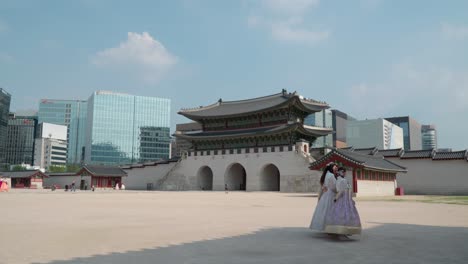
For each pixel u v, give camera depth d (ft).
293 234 44.98
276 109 273.54
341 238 41.81
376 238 42.34
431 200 134.41
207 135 300.81
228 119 301.84
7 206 91.91
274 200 128.57
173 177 308.19
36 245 37.09
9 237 42.14
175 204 102.99
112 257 31.60
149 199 131.13
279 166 255.91
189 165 302.45
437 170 228.43
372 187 186.39
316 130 278.46
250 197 153.38
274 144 266.36
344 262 30.17
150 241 39.58
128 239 40.81
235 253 33.58
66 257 31.55
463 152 225.35
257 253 33.63
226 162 284.00
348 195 42.34
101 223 55.77
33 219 61.31
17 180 359.25
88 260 30.45
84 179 336.90
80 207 89.45
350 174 171.83
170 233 45.34
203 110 326.44
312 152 269.44
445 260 31.12
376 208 91.25
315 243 38.86
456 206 98.99
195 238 41.63
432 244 38.52
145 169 336.08
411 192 234.58
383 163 202.39
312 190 237.25
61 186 362.53
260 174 266.57
